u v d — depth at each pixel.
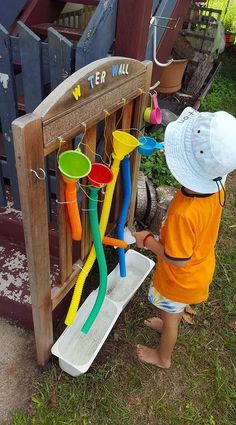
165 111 3.73
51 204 2.18
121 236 2.06
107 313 2.05
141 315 2.17
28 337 2.00
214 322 2.19
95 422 1.70
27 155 1.11
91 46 1.57
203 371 1.95
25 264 2.12
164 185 2.91
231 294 2.36
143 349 1.96
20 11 2.30
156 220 2.68
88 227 1.76
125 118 1.79
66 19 2.99
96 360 1.92
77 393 1.78
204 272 1.56
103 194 1.73
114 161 1.64
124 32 1.75
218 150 1.24
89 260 1.78
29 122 1.06
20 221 2.12
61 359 1.75
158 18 2.32
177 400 1.83
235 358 2.03
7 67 1.68
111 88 1.49
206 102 4.50
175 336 1.78
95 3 2.39
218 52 5.19
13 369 1.85
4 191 2.22
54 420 1.67
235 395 1.85
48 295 1.56
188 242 1.38
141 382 1.87
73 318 1.74
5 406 1.72
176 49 3.99
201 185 1.34
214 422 1.76
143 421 1.74
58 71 1.59
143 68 1.74
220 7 8.12
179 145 1.35
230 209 3.13
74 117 1.29
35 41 1.55
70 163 1.29
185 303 1.63
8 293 1.95
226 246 2.73
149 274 2.41
